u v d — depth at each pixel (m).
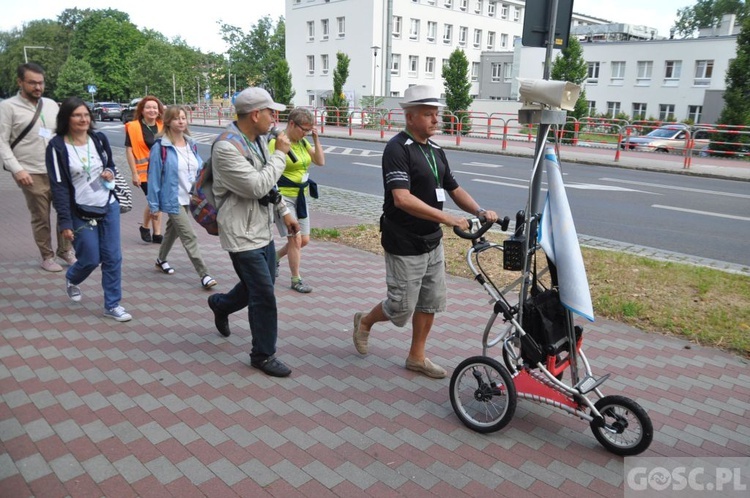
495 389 3.55
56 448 3.28
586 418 3.40
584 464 3.28
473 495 2.99
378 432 3.53
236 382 4.10
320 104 52.97
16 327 4.95
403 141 3.72
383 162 3.74
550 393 3.47
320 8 51.31
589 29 57.62
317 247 7.88
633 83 46.50
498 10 59.22
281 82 43.28
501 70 56.41
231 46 76.69
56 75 95.56
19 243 7.72
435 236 3.90
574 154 22.05
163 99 57.34
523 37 5.39
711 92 33.59
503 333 3.71
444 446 3.41
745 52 22.23
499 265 6.95
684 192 13.69
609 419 3.45
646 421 3.21
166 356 4.48
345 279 6.52
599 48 47.62
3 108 5.94
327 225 9.14
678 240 8.87
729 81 22.67
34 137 6.11
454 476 3.14
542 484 3.09
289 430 3.52
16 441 3.34
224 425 3.56
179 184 5.84
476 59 57.94
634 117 44.06
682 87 44.09
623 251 8.12
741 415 3.82
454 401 3.65
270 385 4.07
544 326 3.43
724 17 49.44
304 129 5.72
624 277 6.41
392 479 3.10
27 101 6.09
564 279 3.32
